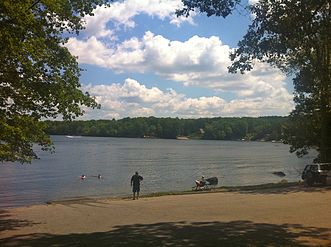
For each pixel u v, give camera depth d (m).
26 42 13.05
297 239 13.33
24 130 16.94
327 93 23.80
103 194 43.09
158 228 16.38
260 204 24.27
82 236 15.16
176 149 145.38
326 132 41.41
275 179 59.03
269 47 12.98
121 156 106.25
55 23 16.38
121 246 12.79
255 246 12.28
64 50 18.11
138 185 32.94
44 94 16.11
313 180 36.72
